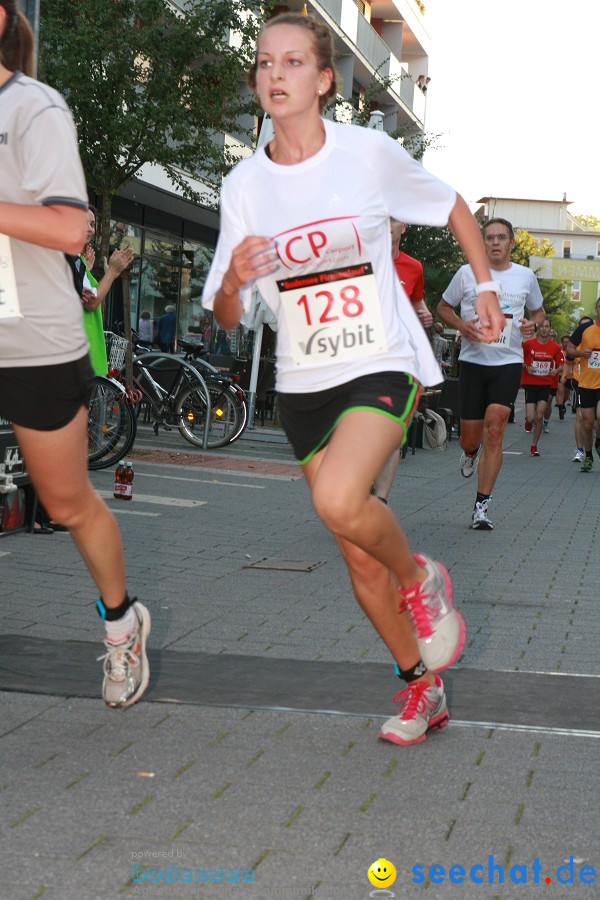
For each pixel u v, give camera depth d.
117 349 11.73
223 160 15.76
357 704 4.39
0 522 7.55
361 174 3.69
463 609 6.28
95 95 13.54
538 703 4.48
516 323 9.32
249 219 3.74
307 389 3.77
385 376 3.70
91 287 8.59
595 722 4.25
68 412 3.74
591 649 5.42
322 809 3.34
